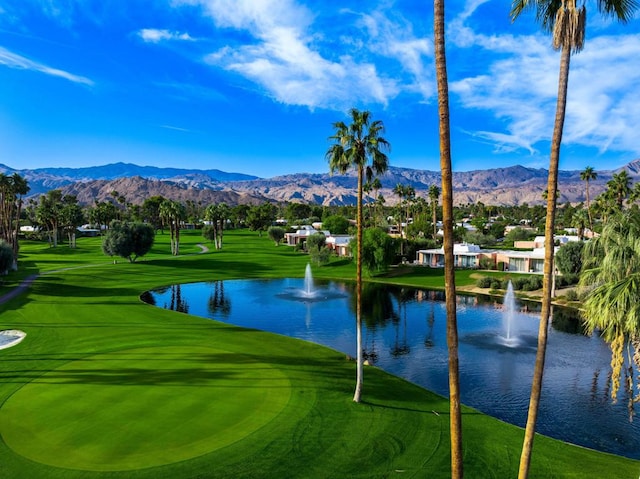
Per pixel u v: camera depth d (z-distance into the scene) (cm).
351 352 3503
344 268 8450
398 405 2219
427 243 9919
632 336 1402
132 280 6869
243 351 3050
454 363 1008
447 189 956
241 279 7400
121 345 3134
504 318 4809
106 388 2245
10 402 2048
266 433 1795
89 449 1636
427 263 9144
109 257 9756
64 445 1661
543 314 1161
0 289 5428
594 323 1477
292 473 1541
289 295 6097
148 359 2777
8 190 8800
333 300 5775
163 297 5875
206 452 1636
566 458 1744
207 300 5709
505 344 3794
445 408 2244
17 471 1488
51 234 13850
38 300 4859
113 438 1719
